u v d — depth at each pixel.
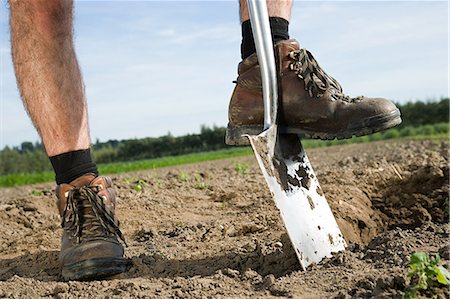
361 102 1.12
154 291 1.00
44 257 1.32
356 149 6.62
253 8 1.11
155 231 1.54
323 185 1.77
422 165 1.96
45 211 1.98
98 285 1.06
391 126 1.11
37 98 1.16
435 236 1.12
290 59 1.16
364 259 1.05
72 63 1.18
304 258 1.04
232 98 1.21
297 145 1.19
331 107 1.12
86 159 1.20
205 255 1.22
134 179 2.88
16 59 1.16
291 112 1.15
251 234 1.43
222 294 0.96
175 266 1.16
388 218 1.69
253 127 1.20
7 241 1.55
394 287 0.88
